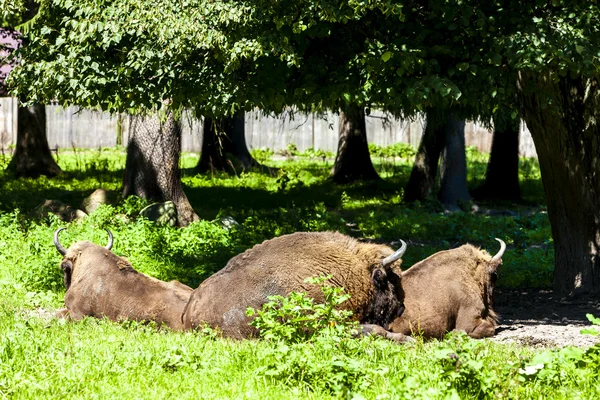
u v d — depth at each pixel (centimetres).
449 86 2023
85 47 2211
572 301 2581
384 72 2119
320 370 1341
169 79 2208
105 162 6444
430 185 5359
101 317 1944
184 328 1816
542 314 2395
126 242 3034
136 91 2219
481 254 2070
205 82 2198
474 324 1978
